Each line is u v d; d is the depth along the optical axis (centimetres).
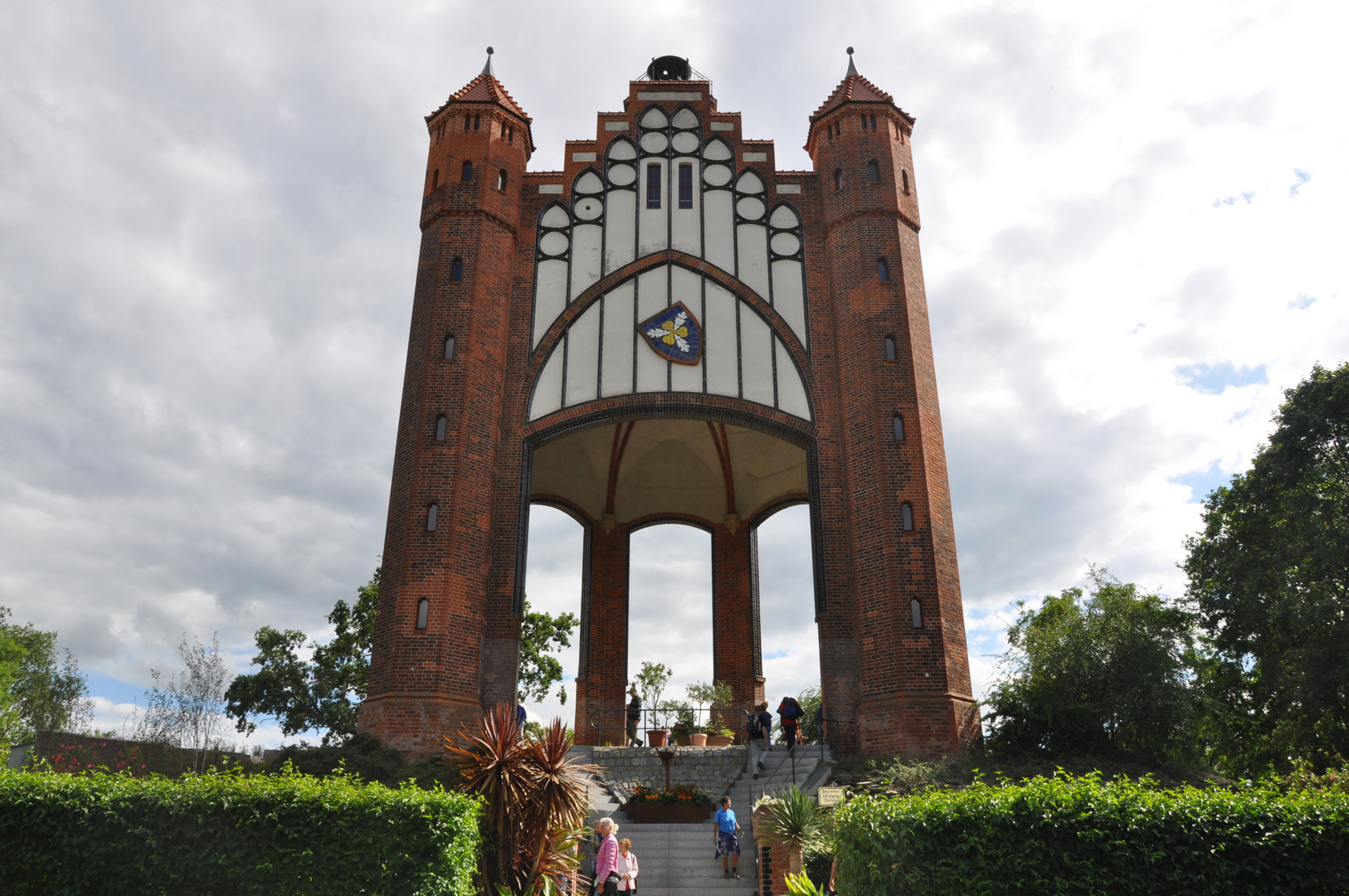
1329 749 2677
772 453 3241
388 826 1030
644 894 1546
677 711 2597
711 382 2539
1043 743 1995
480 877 1256
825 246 2689
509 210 2656
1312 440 2731
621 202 2742
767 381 2552
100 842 998
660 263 2667
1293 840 754
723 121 2853
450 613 2148
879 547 2239
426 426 2328
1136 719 1917
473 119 2720
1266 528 2767
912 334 2455
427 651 2098
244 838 1011
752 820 1520
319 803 1027
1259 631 2762
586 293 2628
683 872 1638
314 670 3641
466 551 2238
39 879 988
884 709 2088
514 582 2316
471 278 2503
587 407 2508
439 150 2711
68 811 1010
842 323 2531
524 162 2775
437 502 2247
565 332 2591
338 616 3647
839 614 2280
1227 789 859
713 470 3369
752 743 2086
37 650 5072
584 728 3031
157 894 986
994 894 816
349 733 3531
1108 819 805
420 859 1028
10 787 1014
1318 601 2405
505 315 2562
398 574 2186
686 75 3161
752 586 3250
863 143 2688
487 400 2422
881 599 2191
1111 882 781
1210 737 2973
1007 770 1848
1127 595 2095
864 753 2092
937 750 2011
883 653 2145
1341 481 2602
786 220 2734
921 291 2569
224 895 992
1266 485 2811
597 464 3300
